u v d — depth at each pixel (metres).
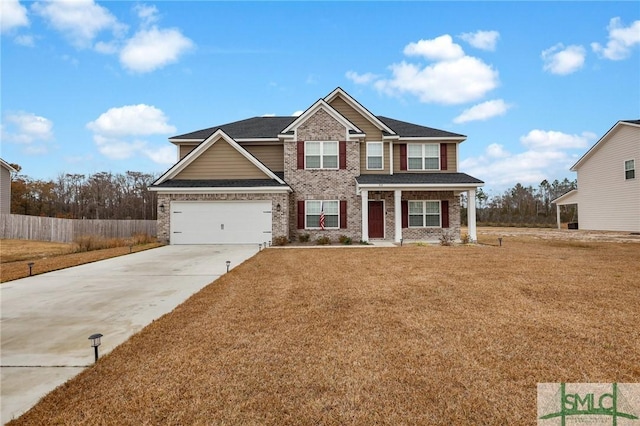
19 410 3.09
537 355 4.10
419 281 8.20
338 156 19.59
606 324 5.14
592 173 28.66
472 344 4.44
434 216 20.12
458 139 20.67
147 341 4.65
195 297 6.95
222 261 12.18
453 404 3.09
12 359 4.21
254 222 18.17
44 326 5.45
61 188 47.31
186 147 21.06
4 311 6.26
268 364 3.93
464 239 18.52
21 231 25.02
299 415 2.95
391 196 19.97
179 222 18.12
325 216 19.50
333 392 3.32
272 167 20.86
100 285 8.41
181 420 2.90
